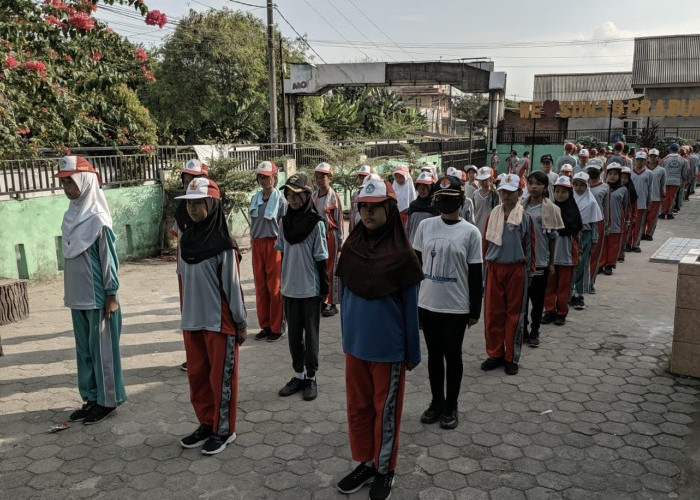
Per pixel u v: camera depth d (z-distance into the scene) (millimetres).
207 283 3854
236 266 3926
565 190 6445
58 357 5816
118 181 10562
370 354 3379
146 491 3549
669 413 4523
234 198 11727
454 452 3982
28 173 8898
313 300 4781
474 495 3484
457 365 4258
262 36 25062
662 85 31422
